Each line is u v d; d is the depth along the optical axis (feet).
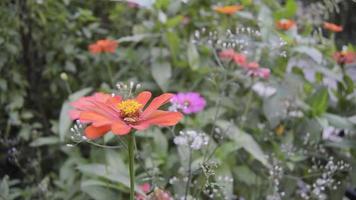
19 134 2.92
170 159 2.62
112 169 2.47
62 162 3.09
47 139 2.83
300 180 2.77
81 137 1.91
